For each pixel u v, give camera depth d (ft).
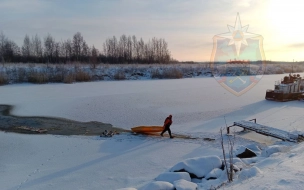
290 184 12.67
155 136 39.32
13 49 181.88
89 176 25.55
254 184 14.07
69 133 42.24
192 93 79.56
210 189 16.42
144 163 28.71
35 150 33.86
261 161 21.33
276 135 33.73
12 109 58.95
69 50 191.11
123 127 46.32
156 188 16.83
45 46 184.24
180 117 51.16
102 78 122.93
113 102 64.34
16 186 23.59
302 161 17.15
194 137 38.45
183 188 16.78
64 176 25.71
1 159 30.73
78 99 67.51
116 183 23.72
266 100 67.87
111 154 32.09
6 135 40.55
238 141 35.47
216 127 43.62
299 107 58.39
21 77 104.94
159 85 102.53
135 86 98.37
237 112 54.54
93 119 51.24
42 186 23.52
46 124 47.70
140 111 56.13
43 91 83.25
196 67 164.35
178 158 29.99
